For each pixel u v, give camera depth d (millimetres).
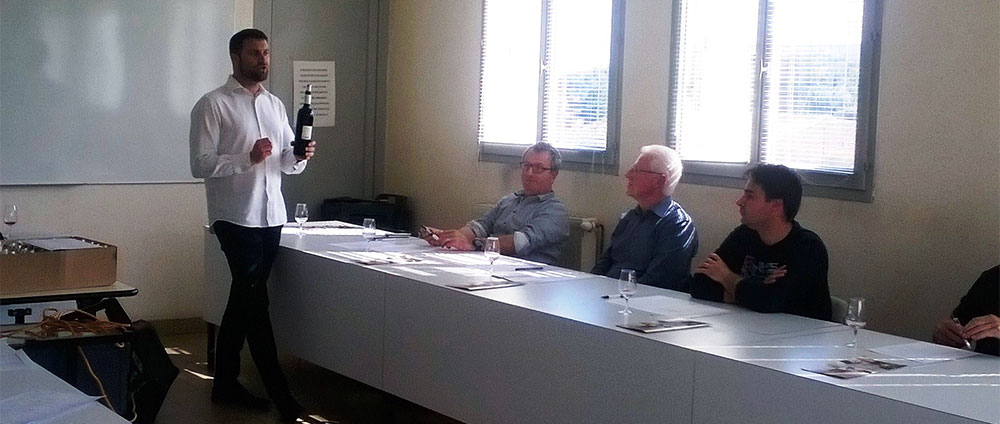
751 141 4336
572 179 5203
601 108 5043
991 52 3479
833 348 2723
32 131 5199
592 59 5090
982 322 2672
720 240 4477
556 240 4684
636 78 4844
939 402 2205
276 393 4207
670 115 4664
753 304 3229
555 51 5301
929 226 3699
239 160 4004
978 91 3523
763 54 4277
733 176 4395
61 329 3400
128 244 5566
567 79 5238
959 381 2395
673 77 4645
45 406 1918
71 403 1942
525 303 3242
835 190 4016
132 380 3707
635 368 2811
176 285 5766
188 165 5703
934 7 3654
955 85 3598
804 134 4156
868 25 3877
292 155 4285
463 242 4547
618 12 4922
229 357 4324
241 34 4133
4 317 4469
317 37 6148
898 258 3809
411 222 6328
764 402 2484
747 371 2518
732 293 3365
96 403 1958
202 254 5828
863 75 3900
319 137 6219
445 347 3475
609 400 2891
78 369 3365
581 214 5152
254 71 4141
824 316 3299
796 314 3273
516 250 4520
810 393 2383
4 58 5082
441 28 6023
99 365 3434
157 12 5520
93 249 3672
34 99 5188
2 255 3453
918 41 3711
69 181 5332
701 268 3463
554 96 5320
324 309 4133
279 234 4297
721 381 2582
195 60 5672
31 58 5160
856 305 2693
